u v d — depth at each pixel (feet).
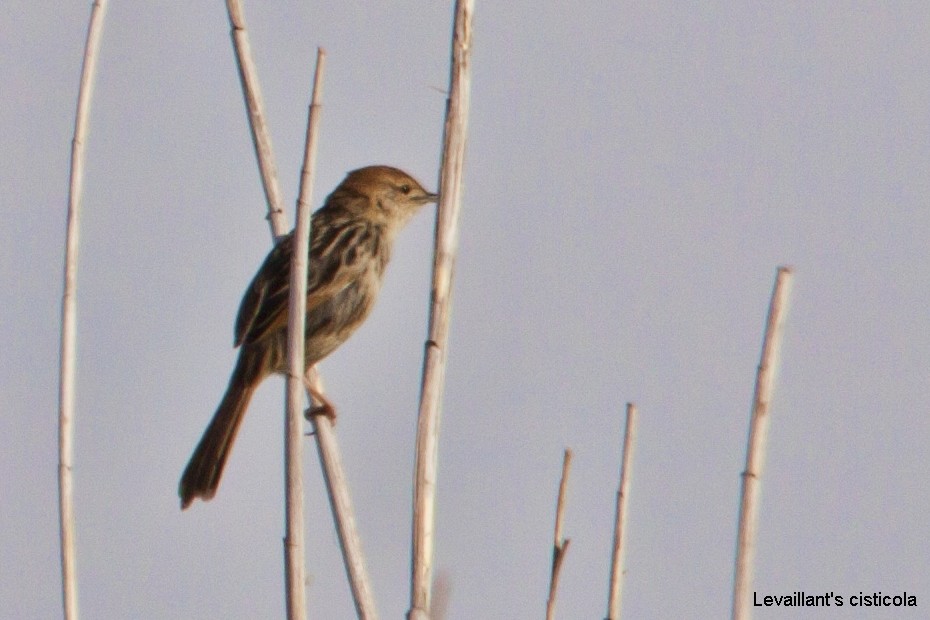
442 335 31.45
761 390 29.17
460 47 32.68
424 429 30.81
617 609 30.22
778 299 29.27
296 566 30.12
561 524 30.91
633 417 30.89
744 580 28.81
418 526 30.35
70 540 33.96
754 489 28.96
